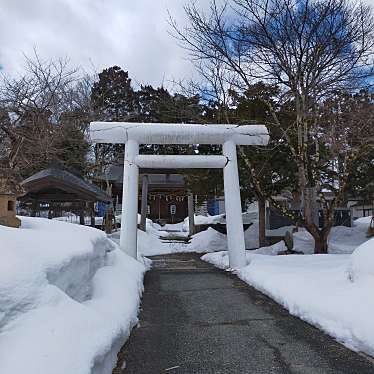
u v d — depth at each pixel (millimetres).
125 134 10680
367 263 5789
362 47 10773
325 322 5191
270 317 5859
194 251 17562
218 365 4062
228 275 9758
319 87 10984
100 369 3439
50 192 16156
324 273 7121
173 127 10711
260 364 4078
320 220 16594
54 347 2947
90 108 16984
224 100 12180
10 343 2814
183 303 6824
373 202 17141
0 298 3037
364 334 4430
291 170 13617
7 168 9875
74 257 4652
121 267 8023
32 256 3865
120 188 31328
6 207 5973
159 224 34219
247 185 14094
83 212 18578
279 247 13688
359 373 3824
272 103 12414
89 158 25297
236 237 10430
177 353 4402
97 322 3861
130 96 22219
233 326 5430
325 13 10633
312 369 3934
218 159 10742
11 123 11758
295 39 10938
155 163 10727
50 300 3514
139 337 4957
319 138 11883
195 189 15406
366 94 10969
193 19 11367
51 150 13047
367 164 13594
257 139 10852
